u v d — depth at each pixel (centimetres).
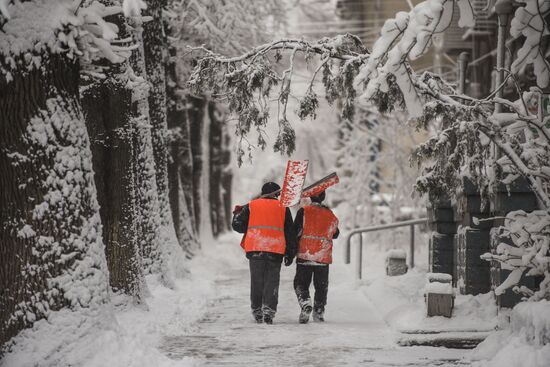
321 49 2959
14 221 2225
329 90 2947
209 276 5334
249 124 2967
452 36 6788
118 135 3328
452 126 2761
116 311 3180
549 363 2005
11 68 2230
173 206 5891
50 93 2302
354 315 3528
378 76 2431
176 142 5941
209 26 5844
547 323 2094
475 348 2580
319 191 3306
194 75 3009
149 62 4603
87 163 2400
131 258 3303
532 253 2655
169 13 5256
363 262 6266
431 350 2678
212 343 2798
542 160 2841
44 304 2233
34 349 2181
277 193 3356
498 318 2830
